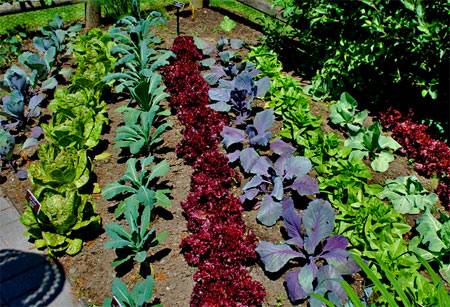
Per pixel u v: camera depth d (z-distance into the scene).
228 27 5.93
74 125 3.69
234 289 2.67
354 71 4.43
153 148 3.91
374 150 3.87
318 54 4.90
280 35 5.50
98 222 3.16
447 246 2.93
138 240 2.84
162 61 4.51
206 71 5.04
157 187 3.54
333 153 3.70
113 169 3.74
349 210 3.13
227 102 4.26
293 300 2.70
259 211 3.20
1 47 5.28
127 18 5.29
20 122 4.12
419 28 3.54
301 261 3.01
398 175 3.76
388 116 4.25
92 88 4.25
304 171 3.33
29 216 3.10
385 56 3.98
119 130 3.70
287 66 5.24
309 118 4.02
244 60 5.06
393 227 3.08
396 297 2.66
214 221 3.09
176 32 5.93
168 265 2.97
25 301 2.81
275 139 3.85
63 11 6.52
